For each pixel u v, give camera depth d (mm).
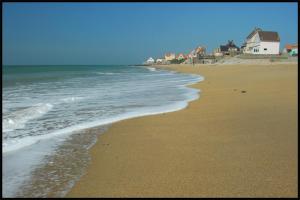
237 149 7320
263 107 12344
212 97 16375
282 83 21312
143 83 27969
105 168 6418
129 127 9852
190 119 10805
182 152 7266
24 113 11883
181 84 25922
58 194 5348
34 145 7965
